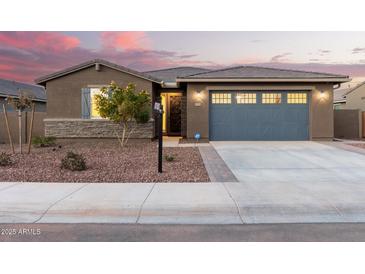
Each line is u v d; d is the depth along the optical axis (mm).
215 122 17531
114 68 16609
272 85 17250
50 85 16812
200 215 5562
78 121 16734
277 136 17500
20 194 6562
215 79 16781
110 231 4879
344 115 20578
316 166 9836
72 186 7258
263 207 5770
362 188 7059
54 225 5145
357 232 4809
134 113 14344
